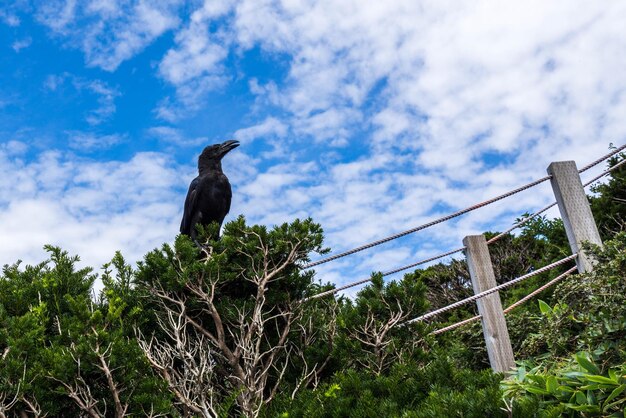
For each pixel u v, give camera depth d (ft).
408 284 24.57
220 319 22.56
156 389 19.25
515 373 20.25
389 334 23.48
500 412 15.92
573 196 27.96
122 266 24.56
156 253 23.11
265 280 22.86
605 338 18.34
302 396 20.03
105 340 18.99
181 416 20.03
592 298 19.35
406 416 16.58
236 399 20.99
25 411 18.40
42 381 18.33
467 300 26.14
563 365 19.47
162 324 22.52
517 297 36.70
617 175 37.78
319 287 26.30
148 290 22.80
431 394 17.48
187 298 22.95
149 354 20.25
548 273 37.76
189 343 21.21
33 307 21.84
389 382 19.38
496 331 27.25
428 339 23.61
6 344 19.10
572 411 17.10
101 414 19.34
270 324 23.98
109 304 21.09
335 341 23.45
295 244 23.76
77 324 19.21
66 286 23.59
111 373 18.86
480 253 29.22
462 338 29.22
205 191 28.35
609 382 16.74
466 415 15.99
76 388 18.29
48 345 21.74
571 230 27.37
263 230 23.80
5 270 25.00
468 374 19.11
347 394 19.42
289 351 23.03
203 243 24.86
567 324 20.42
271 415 20.16
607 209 37.35
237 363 21.72
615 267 19.40
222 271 23.27
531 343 21.58
